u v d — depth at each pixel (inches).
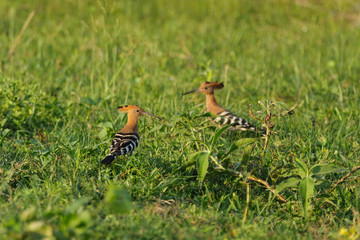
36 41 788.6
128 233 267.7
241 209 327.0
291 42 844.6
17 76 601.0
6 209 286.7
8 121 465.1
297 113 528.4
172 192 346.6
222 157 341.1
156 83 595.2
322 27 952.9
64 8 1012.5
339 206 340.5
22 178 345.1
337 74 652.1
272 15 1044.5
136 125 399.2
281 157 390.3
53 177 350.3
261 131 446.3
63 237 216.1
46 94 557.3
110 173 364.8
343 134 479.5
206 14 1045.2
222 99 578.9
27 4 1027.9
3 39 781.3
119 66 643.5
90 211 293.0
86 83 607.2
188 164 332.2
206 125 456.1
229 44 826.8
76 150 377.4
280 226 312.0
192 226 296.7
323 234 314.2
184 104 528.7
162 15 1016.9
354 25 983.6
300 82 622.5
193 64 716.7
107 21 698.2
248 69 687.1
